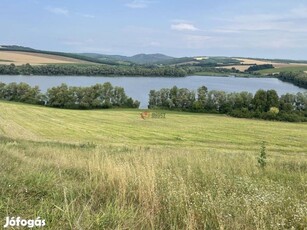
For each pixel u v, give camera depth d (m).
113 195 5.39
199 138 57.84
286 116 96.44
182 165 9.22
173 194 5.07
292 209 4.88
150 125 74.19
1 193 4.88
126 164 7.70
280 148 47.75
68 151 15.54
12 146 16.75
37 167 7.25
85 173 7.32
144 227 4.21
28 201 4.77
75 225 3.95
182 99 111.12
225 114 105.38
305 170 11.25
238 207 4.82
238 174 8.48
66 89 110.38
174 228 4.15
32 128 60.41
